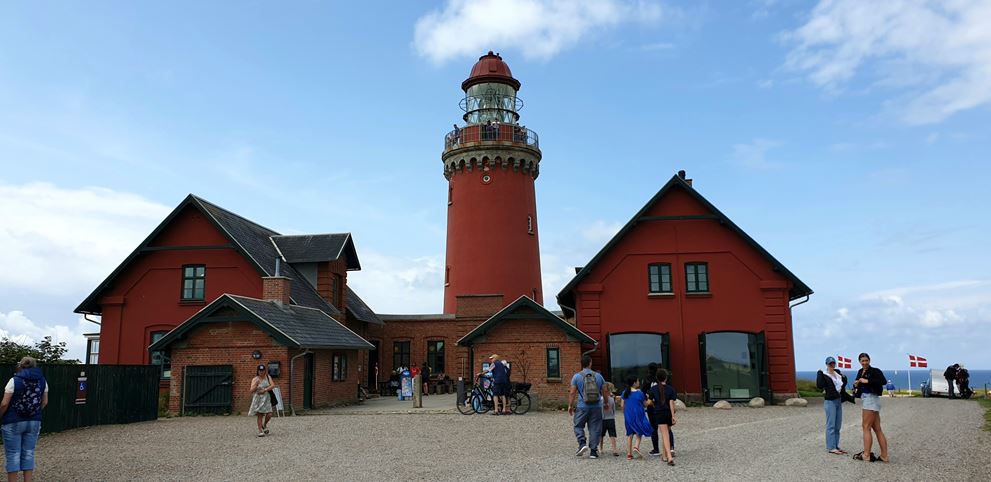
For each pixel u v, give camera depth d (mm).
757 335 26672
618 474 11547
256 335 24062
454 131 39500
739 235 27484
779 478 11062
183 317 29641
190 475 11969
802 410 23719
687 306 27547
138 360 29562
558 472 11781
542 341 25469
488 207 37688
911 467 11984
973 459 12797
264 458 13672
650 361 27297
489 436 16750
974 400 30234
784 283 27188
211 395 23984
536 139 39562
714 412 23250
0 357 26969
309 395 25297
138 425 20594
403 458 13469
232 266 29766
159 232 30047
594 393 13398
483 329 25609
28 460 10523
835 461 12625
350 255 35938
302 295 30297
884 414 22422
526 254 37906
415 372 33062
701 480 10961
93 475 12070
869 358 12922
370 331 37844
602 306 27891
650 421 13250
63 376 19188
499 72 40156
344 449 14781
